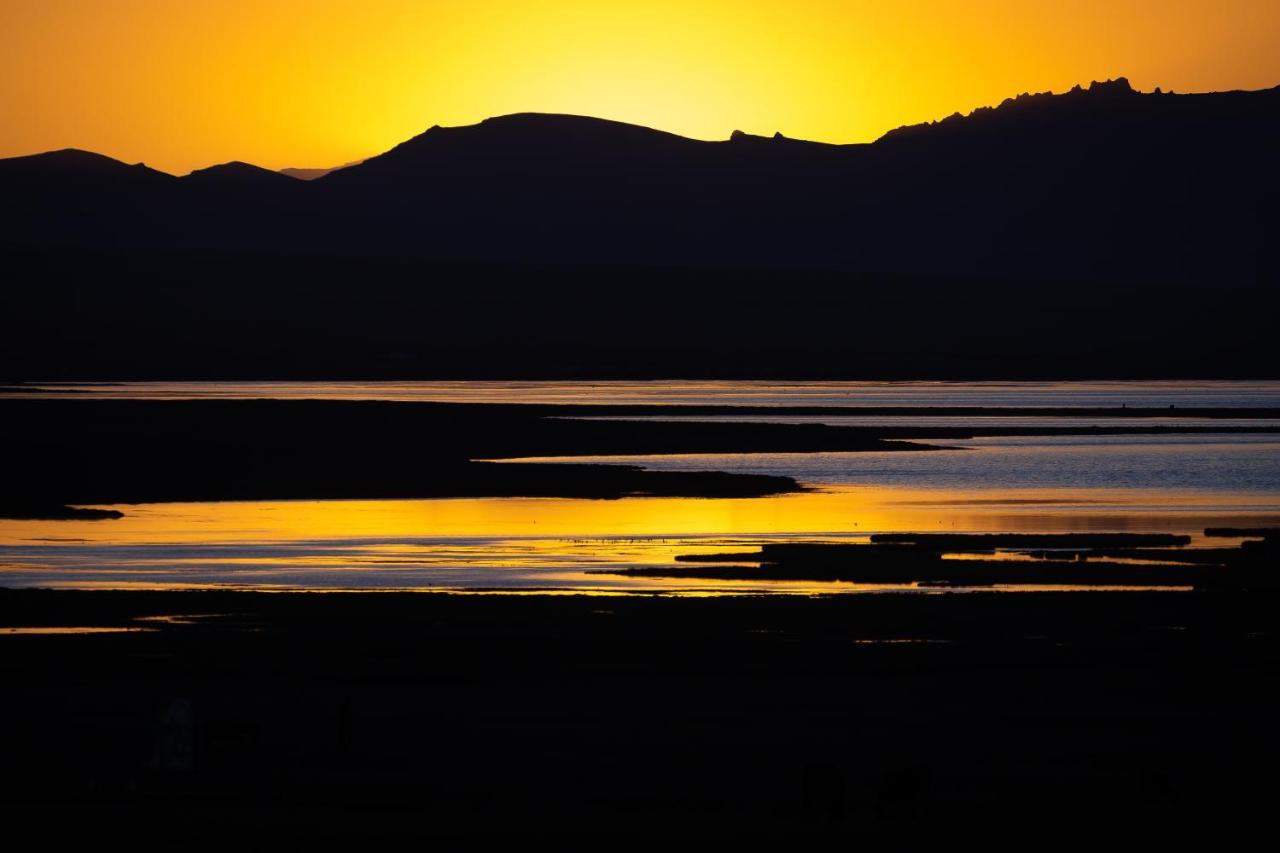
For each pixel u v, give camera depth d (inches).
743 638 4717.0
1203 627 4975.4
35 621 4889.3
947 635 4813.0
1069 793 3139.8
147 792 3029.0
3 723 3631.9
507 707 3875.5
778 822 2888.8
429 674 4254.4
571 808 2965.1
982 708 3924.7
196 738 3376.0
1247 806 3053.6
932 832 2837.1
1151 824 2913.4
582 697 4001.0
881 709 3897.6
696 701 3964.1
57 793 3002.0
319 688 4082.2
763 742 3555.6
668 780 3208.7
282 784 3120.1
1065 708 3929.6
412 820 2856.8
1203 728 3735.2
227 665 4330.7
